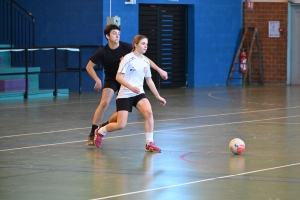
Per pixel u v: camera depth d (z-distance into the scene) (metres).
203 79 41.94
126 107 17.08
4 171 14.45
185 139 19.09
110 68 17.98
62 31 37.69
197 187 12.71
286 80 43.25
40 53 38.16
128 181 13.30
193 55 41.19
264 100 31.94
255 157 16.09
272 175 13.86
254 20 43.31
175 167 14.80
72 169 14.65
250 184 12.98
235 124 22.58
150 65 17.39
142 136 19.70
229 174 13.98
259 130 21.05
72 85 37.69
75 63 37.34
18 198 11.94
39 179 13.57
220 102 30.97
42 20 38.19
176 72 41.06
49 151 17.12
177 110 27.28
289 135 19.94
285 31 42.97
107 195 12.09
